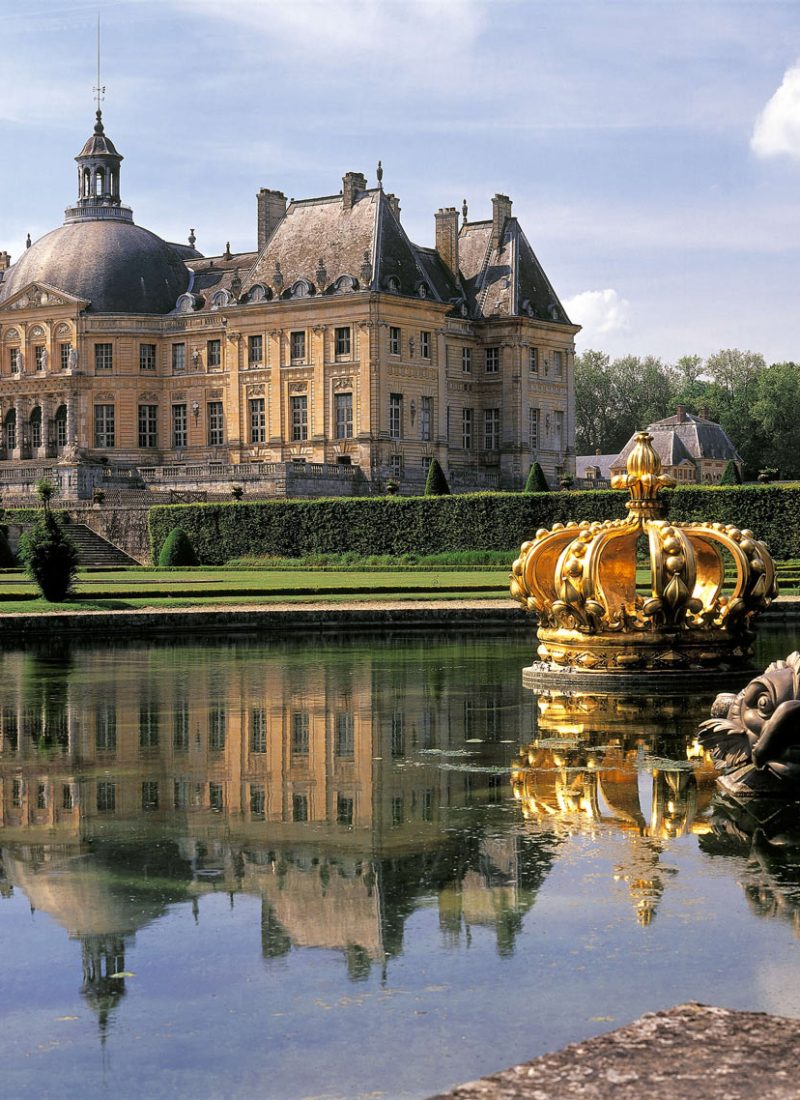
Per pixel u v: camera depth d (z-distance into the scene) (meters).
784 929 11.28
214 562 88.75
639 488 27.61
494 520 82.38
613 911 11.82
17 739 21.05
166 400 121.75
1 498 101.81
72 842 14.44
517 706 24.42
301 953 10.78
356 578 65.50
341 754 19.61
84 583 61.66
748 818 15.33
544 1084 6.57
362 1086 8.45
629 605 27.14
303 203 116.94
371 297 108.31
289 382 113.25
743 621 27.31
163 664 32.06
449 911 11.85
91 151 127.00
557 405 124.88
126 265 123.31
